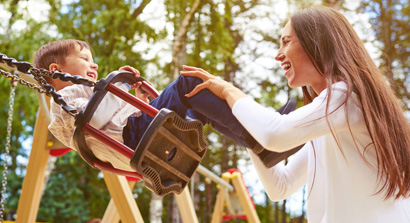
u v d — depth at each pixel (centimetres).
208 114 163
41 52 212
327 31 154
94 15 827
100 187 1326
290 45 158
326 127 140
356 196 144
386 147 139
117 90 154
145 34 857
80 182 1297
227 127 163
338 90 142
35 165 297
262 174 177
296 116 141
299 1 1002
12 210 1145
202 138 165
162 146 155
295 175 184
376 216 141
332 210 147
